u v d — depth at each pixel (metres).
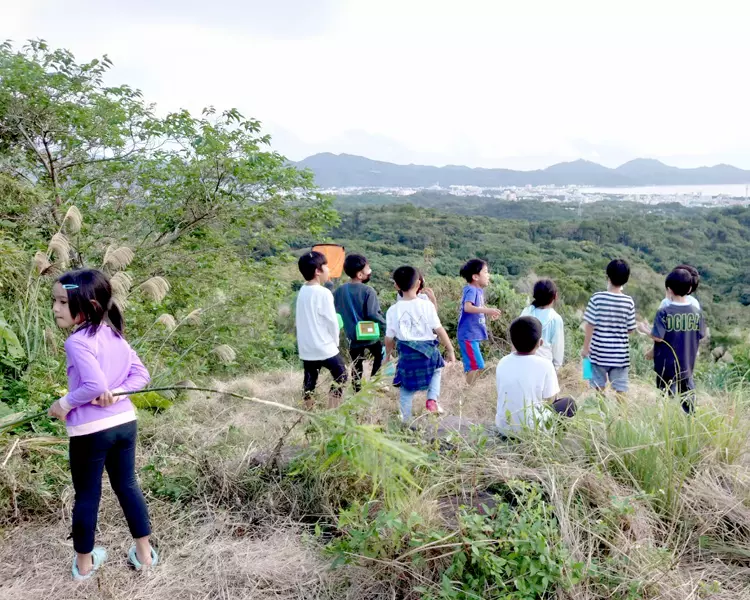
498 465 2.87
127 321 6.02
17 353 4.14
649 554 2.32
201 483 3.06
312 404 4.02
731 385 5.18
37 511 2.86
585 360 4.54
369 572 2.37
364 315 4.53
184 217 8.20
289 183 8.38
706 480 2.77
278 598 2.31
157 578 2.41
